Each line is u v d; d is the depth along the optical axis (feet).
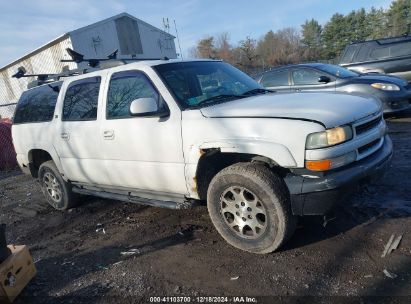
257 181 11.05
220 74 14.96
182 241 13.47
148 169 13.67
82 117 16.05
